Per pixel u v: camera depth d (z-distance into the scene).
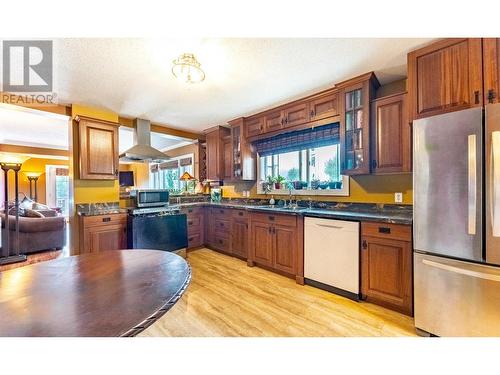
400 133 2.22
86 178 3.20
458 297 1.57
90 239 3.08
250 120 3.78
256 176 4.06
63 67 2.17
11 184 6.81
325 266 2.52
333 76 2.45
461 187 1.54
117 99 3.00
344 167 2.60
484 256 1.46
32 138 5.48
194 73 2.11
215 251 4.16
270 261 3.08
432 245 1.68
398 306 2.05
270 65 2.21
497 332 1.44
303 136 3.25
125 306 0.84
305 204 3.34
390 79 2.53
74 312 0.80
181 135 4.75
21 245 3.90
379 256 2.14
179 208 3.92
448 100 1.77
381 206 2.60
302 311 2.11
